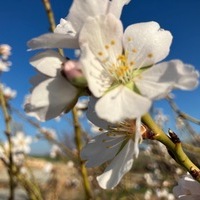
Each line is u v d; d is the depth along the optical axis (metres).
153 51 0.07
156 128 0.07
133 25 0.07
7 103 0.22
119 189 0.25
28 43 0.06
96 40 0.06
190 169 0.07
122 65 0.06
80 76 0.06
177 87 0.06
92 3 0.06
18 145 0.35
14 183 0.22
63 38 0.06
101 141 0.07
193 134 0.21
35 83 0.07
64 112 0.06
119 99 0.06
